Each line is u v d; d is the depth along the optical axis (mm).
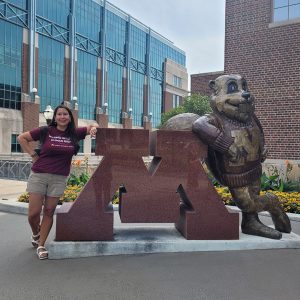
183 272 4309
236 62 14211
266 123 13539
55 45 42125
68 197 8969
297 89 12984
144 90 60438
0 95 35219
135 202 5188
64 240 4980
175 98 68688
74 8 44469
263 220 7613
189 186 5289
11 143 35469
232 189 5527
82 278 4098
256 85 13789
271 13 13633
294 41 13078
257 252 5125
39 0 39625
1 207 8719
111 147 5141
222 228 5324
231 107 5297
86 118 47625
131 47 56500
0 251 5145
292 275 4242
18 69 37000
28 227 6816
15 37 36750
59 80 42688
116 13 53250
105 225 5066
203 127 5234
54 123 4832
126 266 4492
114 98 53469
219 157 5465
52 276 4152
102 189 5086
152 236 5395
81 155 31422
